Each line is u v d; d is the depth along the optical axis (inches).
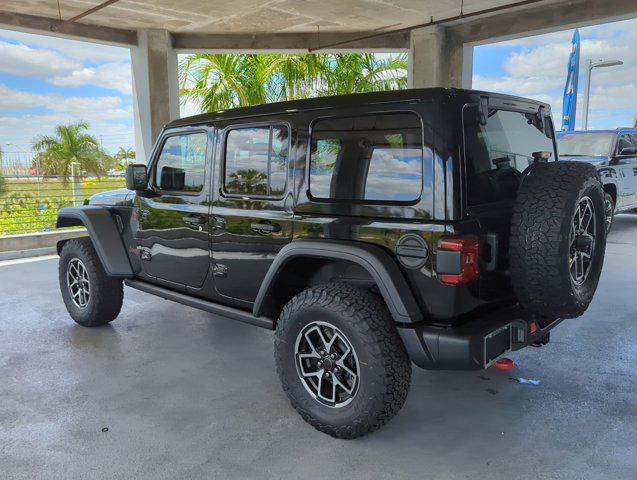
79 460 103.3
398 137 101.1
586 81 655.1
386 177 102.8
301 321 109.3
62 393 133.7
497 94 109.4
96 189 458.6
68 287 187.9
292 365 112.6
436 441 108.3
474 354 94.0
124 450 106.9
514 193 112.5
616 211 354.0
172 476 97.7
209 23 416.8
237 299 134.2
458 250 92.4
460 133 96.5
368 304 102.7
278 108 121.3
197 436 112.0
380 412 101.8
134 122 461.7
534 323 106.9
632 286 229.5
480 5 377.1
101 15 393.7
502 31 407.8
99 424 117.6
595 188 103.7
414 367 147.1
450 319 96.7
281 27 430.9
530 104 121.6
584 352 156.2
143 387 136.9
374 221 103.3
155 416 121.1
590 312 194.4
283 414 121.6
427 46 429.4
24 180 419.2
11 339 175.3
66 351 163.8
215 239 135.3
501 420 116.6
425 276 97.2
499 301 105.3
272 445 108.0
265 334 178.7
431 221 96.3
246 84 500.7
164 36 437.4
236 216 129.0
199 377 143.0
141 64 442.6
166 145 152.7
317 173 113.3
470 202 97.8
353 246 103.0
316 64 494.9
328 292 105.8
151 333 180.2
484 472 97.2
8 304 220.7
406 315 97.2
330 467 99.8
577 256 107.4
